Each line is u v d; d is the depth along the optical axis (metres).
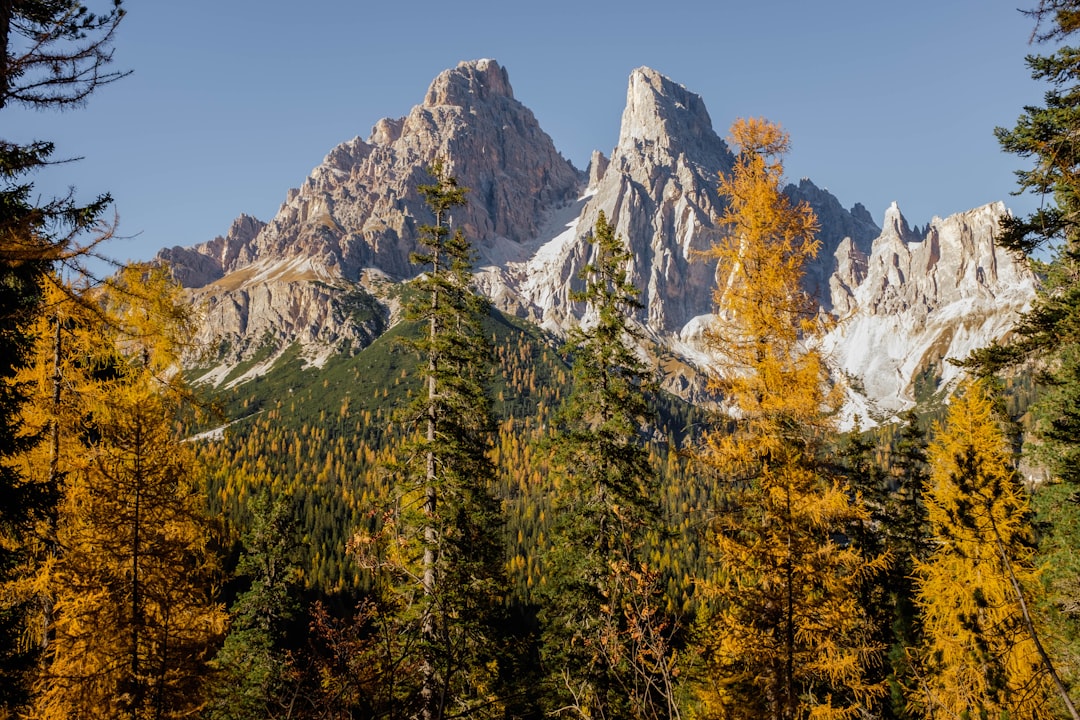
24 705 11.56
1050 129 11.70
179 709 13.03
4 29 8.37
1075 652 15.59
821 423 13.83
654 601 11.95
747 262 14.91
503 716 16.25
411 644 14.28
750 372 14.58
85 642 12.88
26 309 10.38
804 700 13.63
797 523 12.79
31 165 8.91
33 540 13.52
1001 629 15.12
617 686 15.39
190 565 15.07
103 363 16.09
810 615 12.55
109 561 13.02
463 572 17.98
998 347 13.76
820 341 14.53
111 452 14.13
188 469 16.08
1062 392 16.41
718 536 13.70
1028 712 12.88
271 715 7.97
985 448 16.22
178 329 16.64
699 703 12.77
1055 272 13.98
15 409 11.42
